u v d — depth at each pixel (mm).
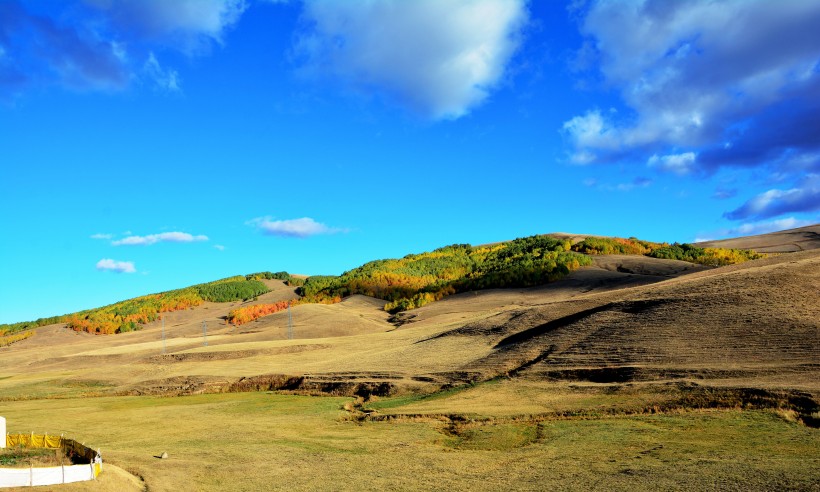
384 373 67688
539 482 28125
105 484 27688
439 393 57688
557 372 55062
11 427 52406
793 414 36844
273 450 38656
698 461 29062
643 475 27531
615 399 45438
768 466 27094
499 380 57375
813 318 53219
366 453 37094
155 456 36781
